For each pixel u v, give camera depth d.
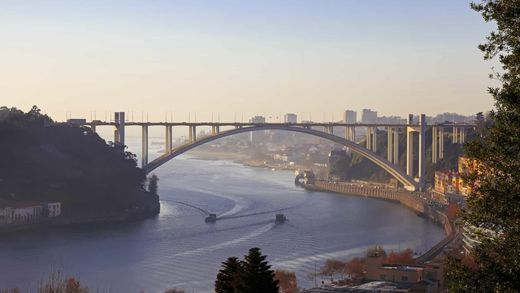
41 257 127.62
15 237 149.75
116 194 190.75
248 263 45.94
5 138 192.88
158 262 125.31
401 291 81.88
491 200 27.47
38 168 188.38
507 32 27.56
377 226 176.50
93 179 191.00
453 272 28.03
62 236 152.88
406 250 125.25
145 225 170.75
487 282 26.97
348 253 136.75
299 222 178.62
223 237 153.12
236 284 45.66
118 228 165.88
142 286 106.88
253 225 171.12
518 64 27.11
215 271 118.25
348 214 199.62
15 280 107.50
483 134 29.23
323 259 129.38
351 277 103.50
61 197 180.38
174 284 108.75
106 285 106.94
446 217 173.38
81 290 98.75
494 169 28.02
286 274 102.25
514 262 26.20
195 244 144.12
